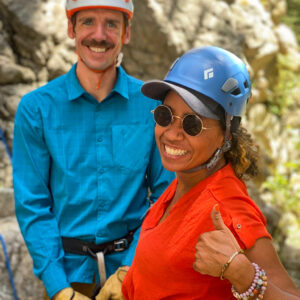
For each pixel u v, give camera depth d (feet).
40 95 7.92
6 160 14.67
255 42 20.02
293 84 25.39
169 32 17.17
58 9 15.64
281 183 22.33
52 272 7.55
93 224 7.85
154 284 5.05
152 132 8.07
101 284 7.68
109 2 7.59
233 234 4.55
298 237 21.07
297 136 24.34
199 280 4.78
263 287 4.25
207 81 4.79
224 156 5.17
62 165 7.77
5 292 11.68
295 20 29.53
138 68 17.30
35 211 7.74
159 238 5.02
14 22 15.14
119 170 7.93
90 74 7.88
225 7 18.92
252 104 22.57
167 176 8.13
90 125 7.91
